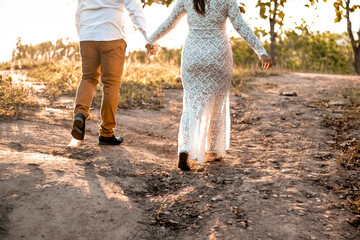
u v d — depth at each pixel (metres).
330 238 2.54
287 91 7.73
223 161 3.94
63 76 7.84
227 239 2.50
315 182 3.42
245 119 5.65
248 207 2.91
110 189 3.03
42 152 3.66
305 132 5.04
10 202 2.62
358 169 3.73
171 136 4.96
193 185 3.30
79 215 2.59
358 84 8.52
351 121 5.41
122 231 2.53
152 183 3.30
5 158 3.23
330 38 19.16
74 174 3.14
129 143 4.39
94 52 3.88
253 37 3.46
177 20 3.71
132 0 3.87
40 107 5.40
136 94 6.73
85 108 3.79
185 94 3.66
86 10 3.84
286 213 2.83
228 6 3.48
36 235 2.35
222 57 3.55
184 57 3.62
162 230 2.61
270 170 3.66
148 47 3.85
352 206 2.98
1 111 4.79
